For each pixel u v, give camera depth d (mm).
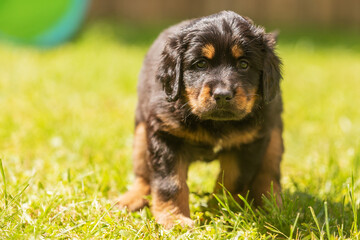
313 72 7363
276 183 3057
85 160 3660
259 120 2814
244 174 2891
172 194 2736
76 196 2889
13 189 2922
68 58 7574
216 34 2688
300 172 3711
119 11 11258
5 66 6758
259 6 11406
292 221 2631
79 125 4402
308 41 9867
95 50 8352
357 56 8922
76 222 2570
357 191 3209
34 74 6352
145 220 2699
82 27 9773
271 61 2797
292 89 6324
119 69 6902
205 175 3613
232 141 2814
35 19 8773
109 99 5527
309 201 2844
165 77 2816
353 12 11469
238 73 2678
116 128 4457
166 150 2770
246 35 2730
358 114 5309
